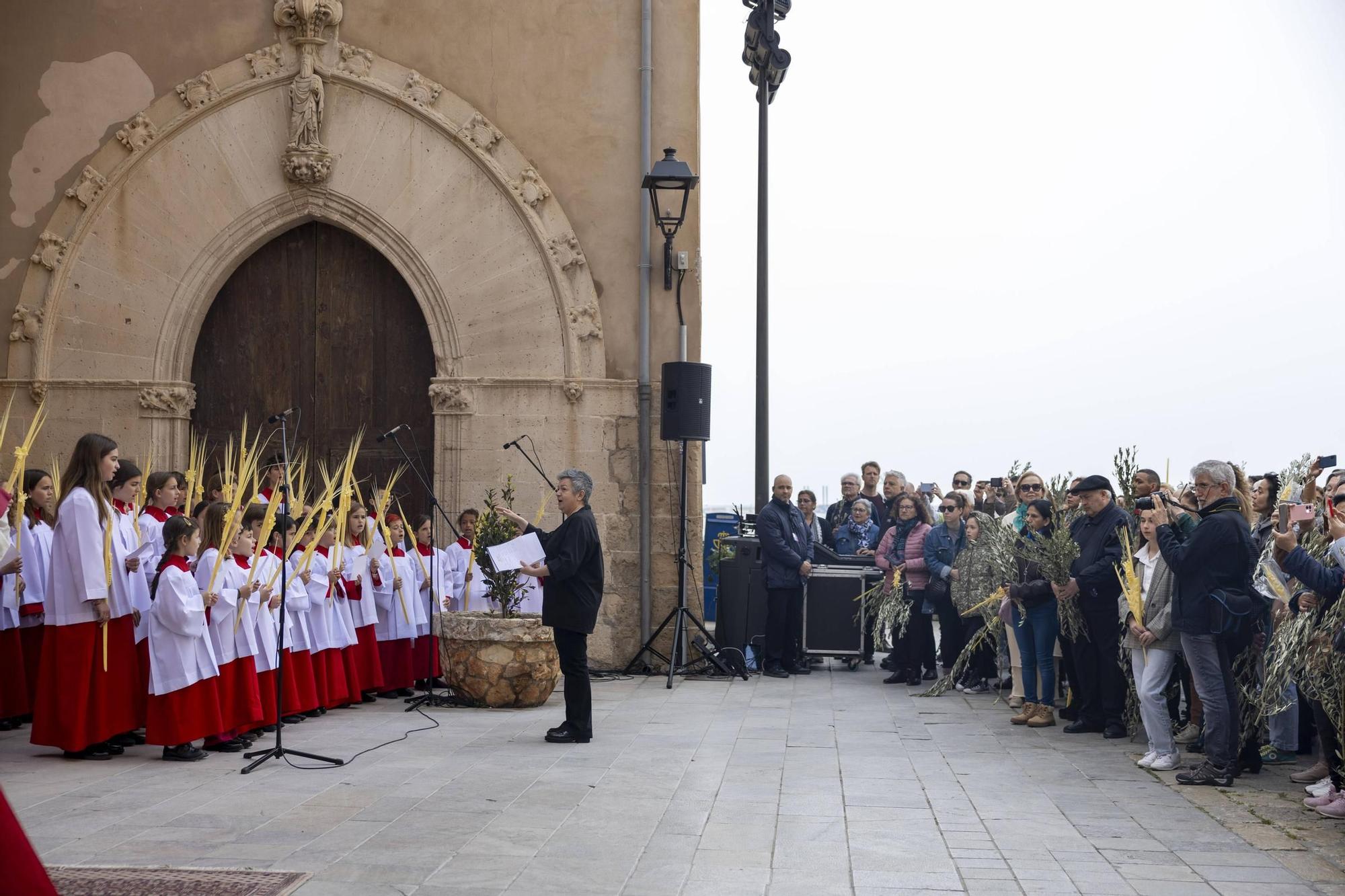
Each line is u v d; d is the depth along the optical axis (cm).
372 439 1210
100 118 1184
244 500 959
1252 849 534
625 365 1189
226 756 745
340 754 748
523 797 626
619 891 462
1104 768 726
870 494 1381
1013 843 542
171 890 450
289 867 487
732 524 1534
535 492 1175
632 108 1199
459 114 1191
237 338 1216
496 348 1185
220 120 1185
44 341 1171
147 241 1181
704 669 1159
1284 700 686
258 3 1190
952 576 1066
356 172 1191
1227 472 696
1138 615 736
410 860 501
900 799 633
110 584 737
